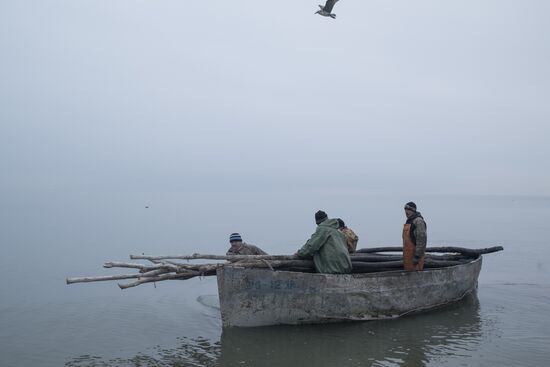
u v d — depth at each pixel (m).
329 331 9.35
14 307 11.48
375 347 8.52
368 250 13.41
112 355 8.37
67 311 11.14
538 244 24.05
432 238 27.56
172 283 14.39
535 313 10.63
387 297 10.11
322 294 9.55
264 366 7.75
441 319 10.16
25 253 20.95
